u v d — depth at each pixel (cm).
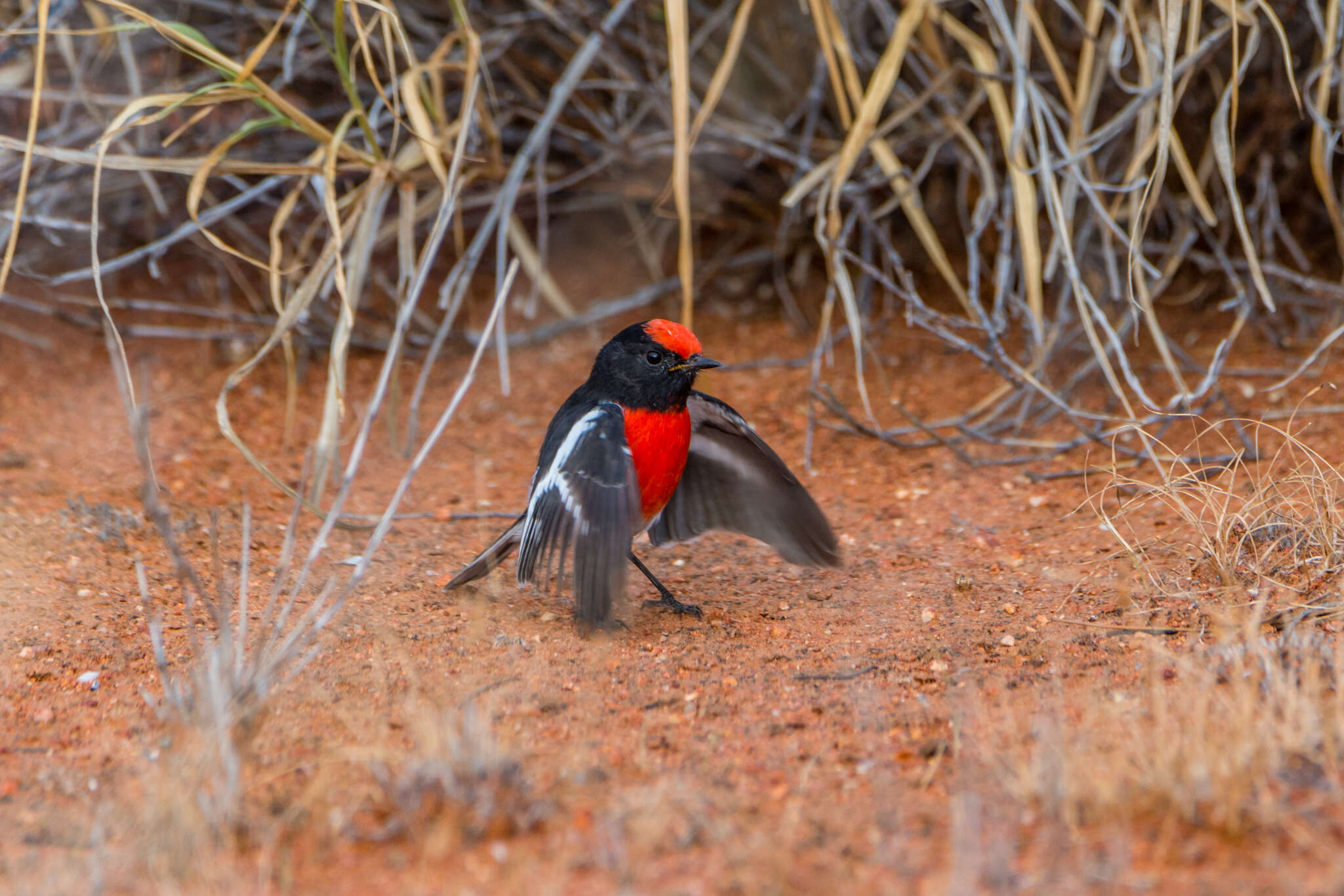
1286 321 1602
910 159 1688
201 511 1275
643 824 638
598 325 1791
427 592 1088
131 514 1247
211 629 999
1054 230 1312
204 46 1119
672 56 1167
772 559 1184
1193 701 741
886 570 1122
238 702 750
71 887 596
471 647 965
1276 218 1573
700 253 1898
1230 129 1510
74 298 1642
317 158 1252
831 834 637
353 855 629
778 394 1585
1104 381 1488
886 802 673
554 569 1135
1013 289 1623
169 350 1719
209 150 1652
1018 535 1174
